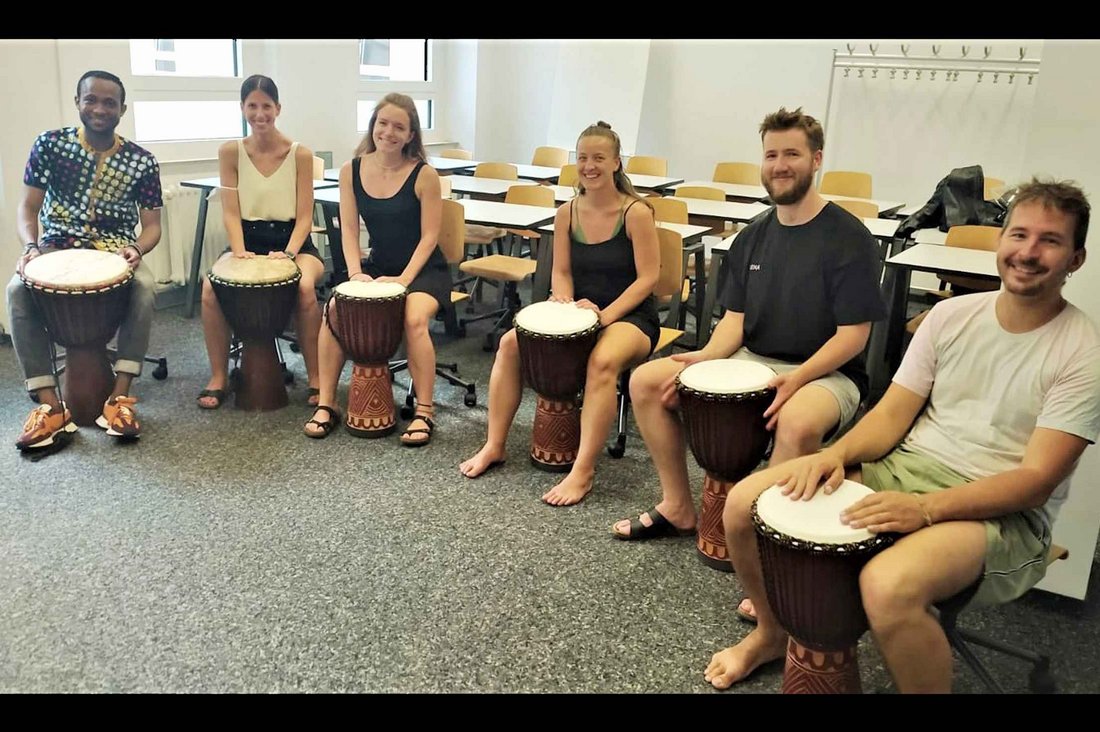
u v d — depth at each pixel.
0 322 3.99
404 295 3.07
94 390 3.14
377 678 1.93
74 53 3.99
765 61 5.88
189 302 4.53
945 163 5.42
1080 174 2.04
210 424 3.23
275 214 3.51
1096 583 2.36
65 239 3.27
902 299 3.21
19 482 2.74
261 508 2.63
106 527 2.49
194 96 4.86
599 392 2.71
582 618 2.17
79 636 2.03
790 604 1.67
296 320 3.44
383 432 3.17
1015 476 1.60
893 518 1.59
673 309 3.39
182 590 2.22
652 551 2.48
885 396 1.91
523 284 5.43
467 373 3.86
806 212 2.31
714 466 2.30
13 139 3.82
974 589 1.62
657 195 4.90
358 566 2.35
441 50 6.77
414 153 3.31
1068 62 2.00
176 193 4.52
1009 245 1.64
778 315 2.37
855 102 5.63
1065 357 1.65
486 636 2.09
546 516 2.65
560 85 6.58
